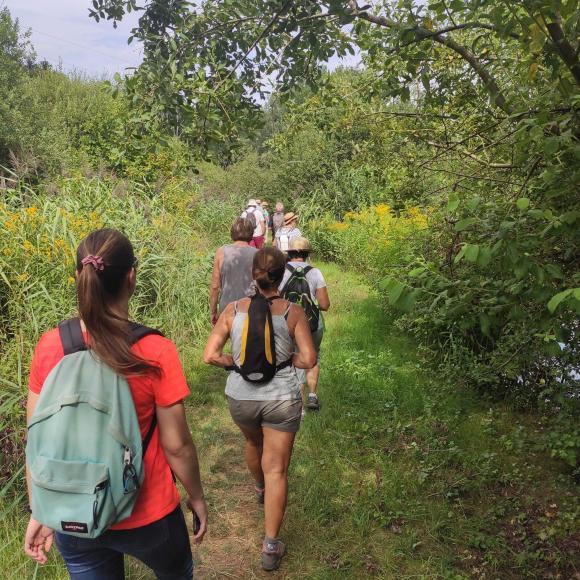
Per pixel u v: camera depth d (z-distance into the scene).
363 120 5.30
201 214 15.16
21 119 19.12
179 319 7.21
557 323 2.77
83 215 7.28
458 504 3.88
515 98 3.39
